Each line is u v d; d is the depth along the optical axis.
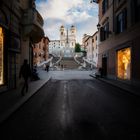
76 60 84.31
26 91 12.93
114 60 23.81
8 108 8.21
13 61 14.84
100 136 5.41
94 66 65.69
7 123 6.64
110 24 25.86
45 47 74.81
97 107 9.12
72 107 9.11
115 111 8.33
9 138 5.30
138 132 5.75
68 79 26.42
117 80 22.52
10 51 14.05
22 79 18.00
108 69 26.77
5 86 13.05
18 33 16.16
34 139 5.21
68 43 162.00
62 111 8.32
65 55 112.12
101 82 22.20
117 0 22.81
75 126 6.30
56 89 15.96
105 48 28.44
